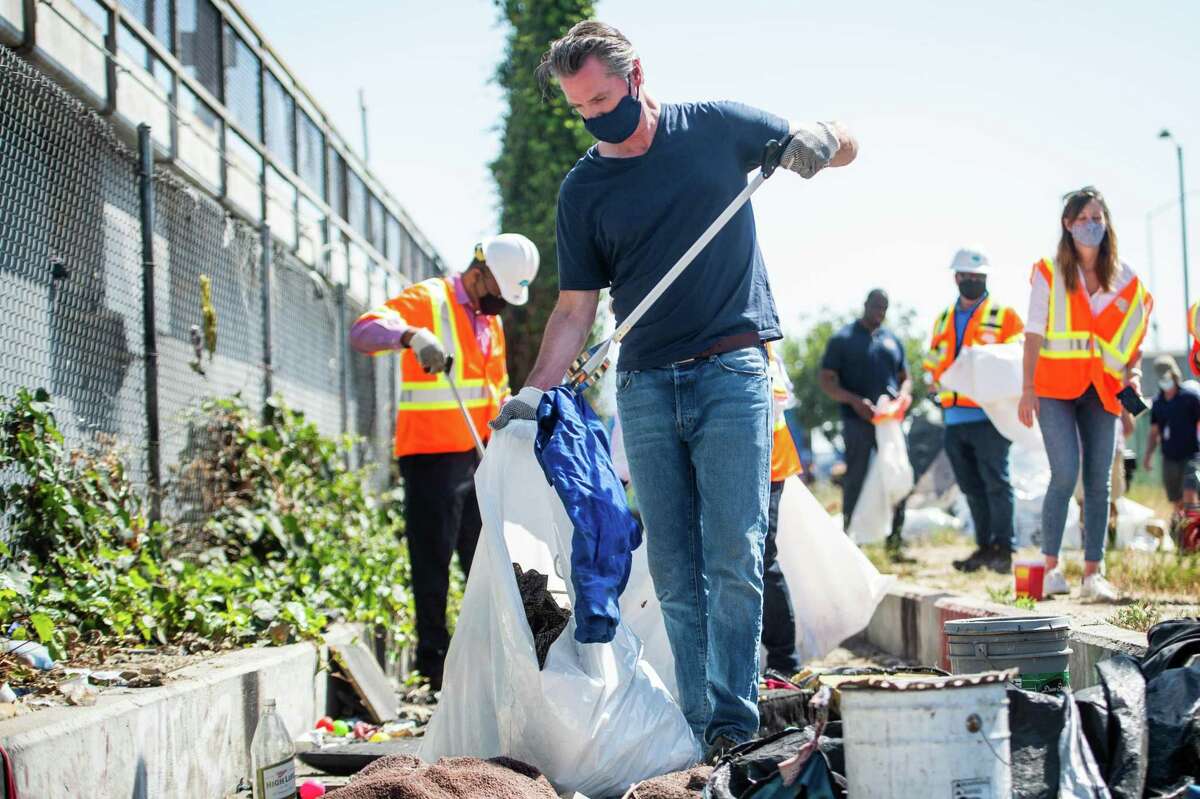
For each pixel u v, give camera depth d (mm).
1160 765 3484
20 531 5352
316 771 4895
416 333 5875
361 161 12680
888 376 10781
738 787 3420
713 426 4191
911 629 7320
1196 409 14758
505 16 14992
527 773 3887
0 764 3131
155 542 6164
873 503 10664
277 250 9422
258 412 8641
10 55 5426
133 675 4395
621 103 4129
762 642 6121
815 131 4246
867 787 3131
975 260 9875
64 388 5879
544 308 14195
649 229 4258
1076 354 6707
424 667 6535
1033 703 3350
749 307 4277
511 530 4375
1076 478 6812
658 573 4371
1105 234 6641
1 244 5328
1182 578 7074
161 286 7094
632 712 4246
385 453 13305
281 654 5344
